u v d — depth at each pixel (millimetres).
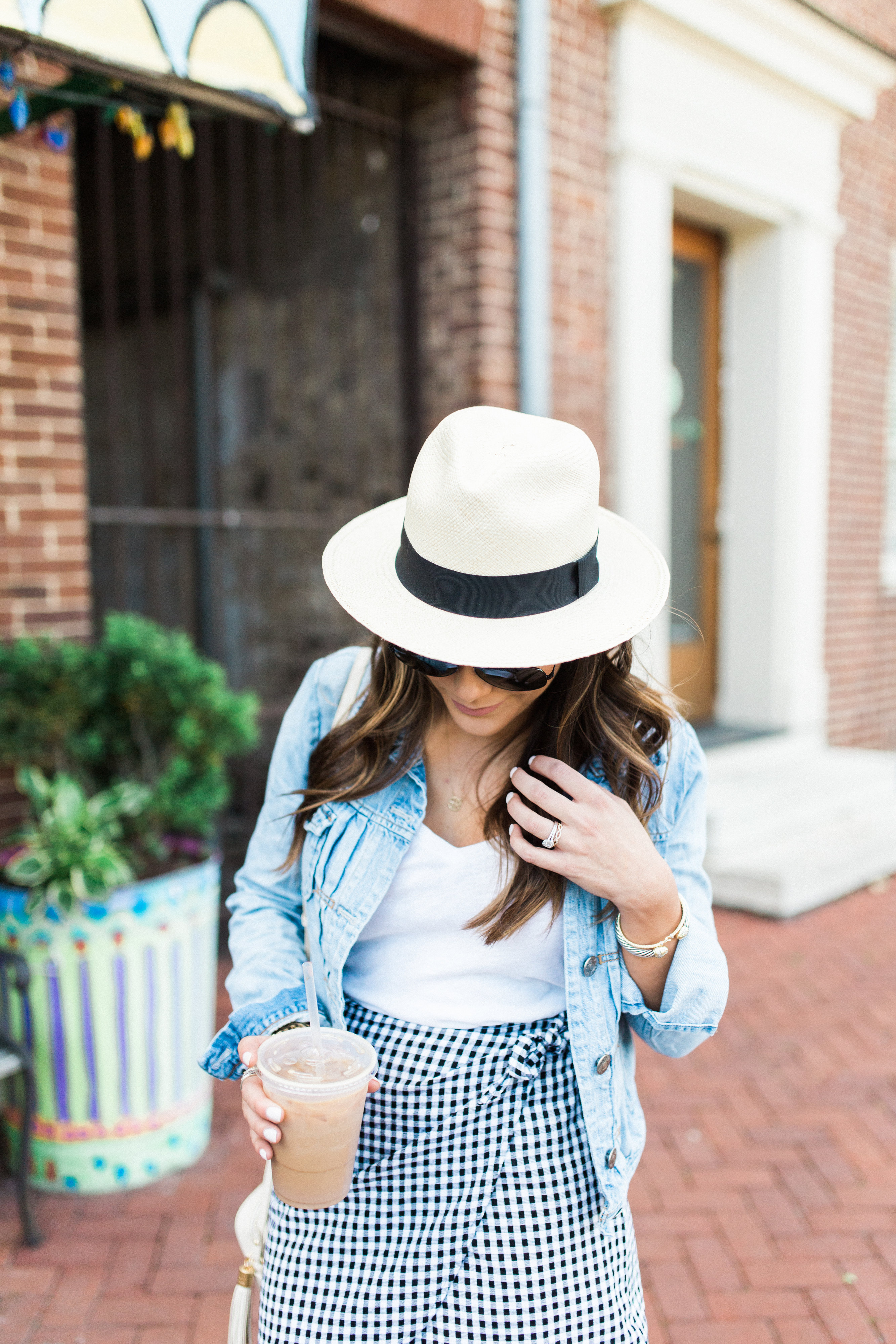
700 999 1272
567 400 5355
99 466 7551
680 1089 3551
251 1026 1336
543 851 1263
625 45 5348
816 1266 2658
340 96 5027
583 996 1332
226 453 6617
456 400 5121
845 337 7160
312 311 5867
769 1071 3668
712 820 5500
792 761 6793
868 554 7586
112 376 4266
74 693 3182
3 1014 2865
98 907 2758
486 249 4938
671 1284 2596
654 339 5676
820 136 6684
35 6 1979
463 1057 1332
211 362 6004
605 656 1370
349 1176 1255
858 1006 4180
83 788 3426
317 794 1420
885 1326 2451
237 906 1505
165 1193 2908
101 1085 2846
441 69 4914
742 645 7129
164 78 2199
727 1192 2973
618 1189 1328
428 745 1412
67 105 2510
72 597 3807
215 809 3375
